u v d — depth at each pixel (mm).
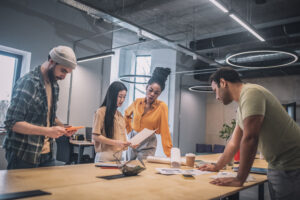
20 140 1614
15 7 5523
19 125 1523
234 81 1692
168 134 2729
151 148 2678
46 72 1796
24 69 5789
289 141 1470
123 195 1148
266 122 1499
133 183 1413
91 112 7023
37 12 5922
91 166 1903
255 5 5734
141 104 2834
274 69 8805
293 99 9383
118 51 10031
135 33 8289
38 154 1674
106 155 2189
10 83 5641
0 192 1094
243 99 1539
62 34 6414
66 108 6453
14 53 5707
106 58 7492
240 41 7008
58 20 6340
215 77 1757
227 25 7098
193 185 1445
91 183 1357
